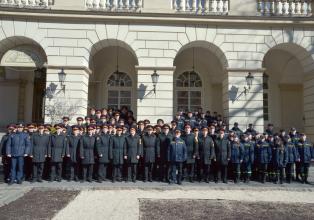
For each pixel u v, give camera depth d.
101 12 14.89
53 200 8.85
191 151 11.71
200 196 9.72
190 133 11.91
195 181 11.93
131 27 15.17
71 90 14.77
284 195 10.11
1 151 11.34
